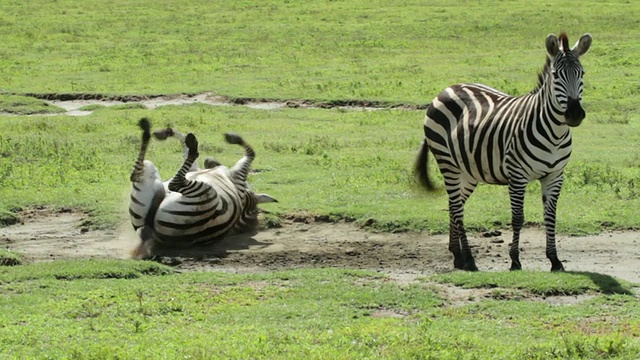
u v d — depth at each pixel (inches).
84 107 1594.5
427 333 509.0
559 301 613.6
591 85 1683.1
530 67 1877.5
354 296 614.5
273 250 785.6
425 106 1567.4
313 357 462.0
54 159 1115.9
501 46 2158.0
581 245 785.6
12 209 897.5
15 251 767.1
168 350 478.9
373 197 938.7
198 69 1948.8
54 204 914.1
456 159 741.3
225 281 658.8
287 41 2295.8
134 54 2159.2
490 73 1822.1
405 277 696.4
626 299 604.7
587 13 2573.8
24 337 514.0
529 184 979.3
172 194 770.2
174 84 1785.2
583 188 966.4
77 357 468.8
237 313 577.6
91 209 893.8
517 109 695.7
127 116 1471.5
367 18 2603.3
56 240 809.5
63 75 1898.4
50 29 2524.6
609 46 2079.2
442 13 2635.3
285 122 1432.1
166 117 1460.4
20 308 582.2
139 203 765.9
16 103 1584.6
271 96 1646.2
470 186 764.6
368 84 1734.7
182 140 863.1
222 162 1115.3
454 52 2108.8
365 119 1455.5
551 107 661.3
